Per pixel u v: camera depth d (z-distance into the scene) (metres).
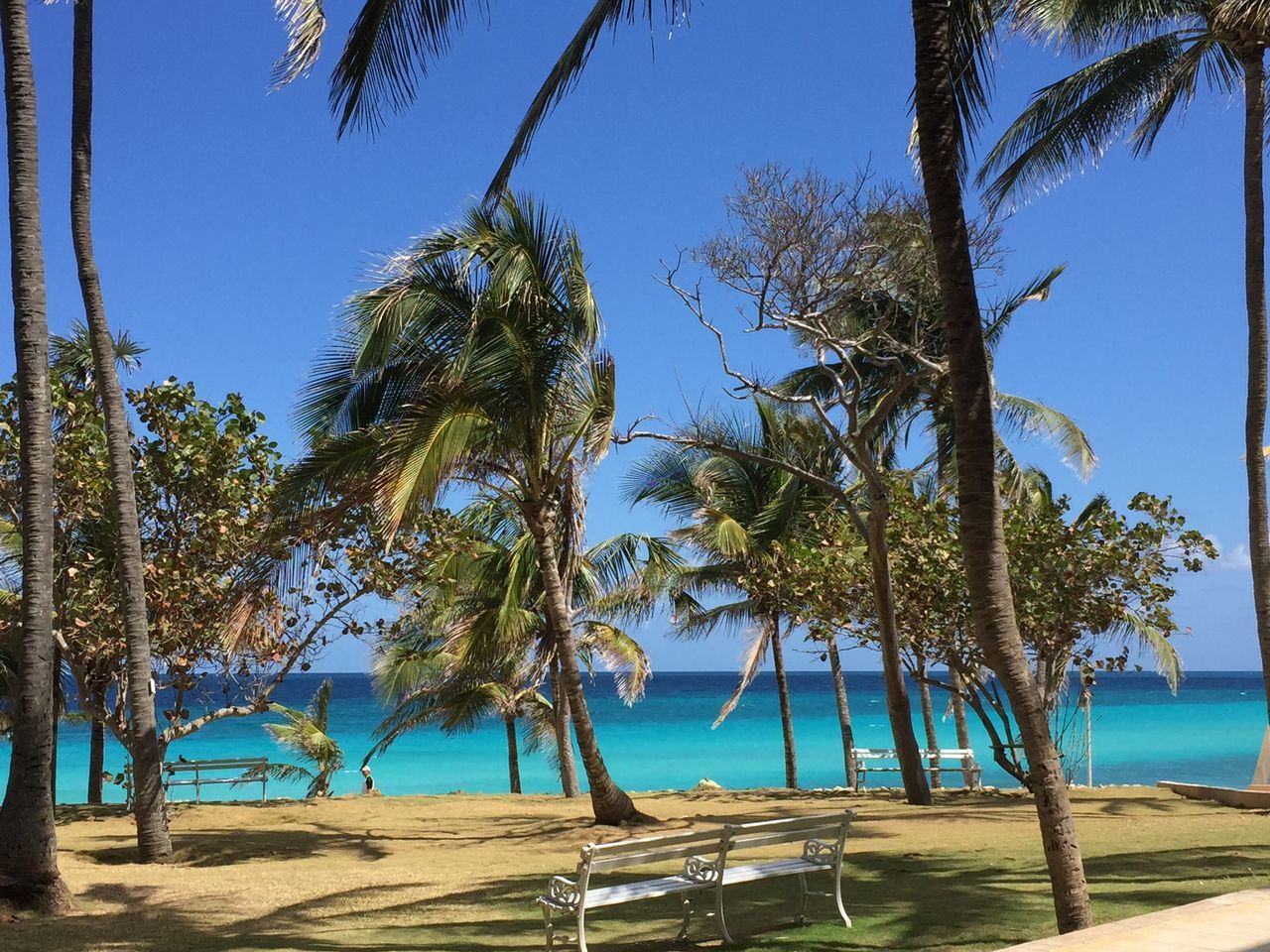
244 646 15.42
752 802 18.16
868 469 16.78
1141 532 16.75
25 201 9.65
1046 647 17.59
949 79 6.82
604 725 76.25
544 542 14.78
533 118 8.23
